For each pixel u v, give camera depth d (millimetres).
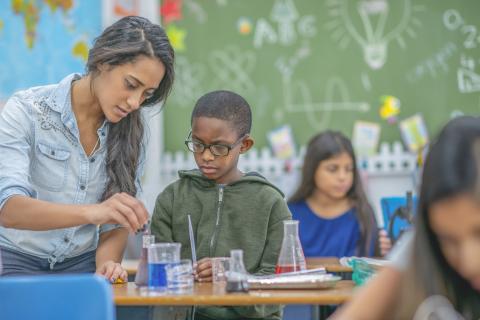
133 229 2107
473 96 5633
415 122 5605
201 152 2504
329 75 5645
